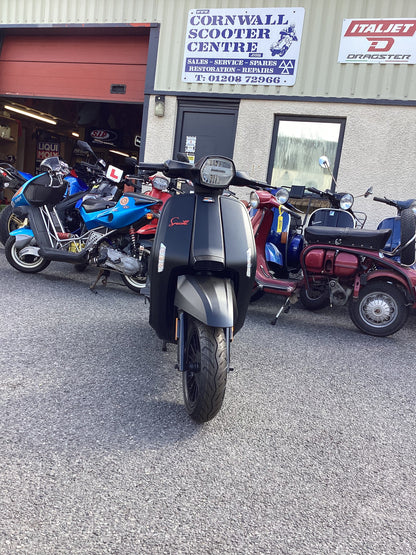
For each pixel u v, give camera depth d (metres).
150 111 7.62
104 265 4.80
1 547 1.57
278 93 7.04
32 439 2.22
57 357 3.21
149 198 4.83
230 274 2.79
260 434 2.48
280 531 1.78
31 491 1.86
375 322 4.48
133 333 3.85
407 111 6.57
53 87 8.61
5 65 8.83
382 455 2.39
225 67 7.21
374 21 6.58
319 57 6.84
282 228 5.28
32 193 5.18
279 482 2.08
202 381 2.37
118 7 7.76
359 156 6.77
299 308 5.51
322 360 3.72
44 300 4.59
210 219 2.78
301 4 6.84
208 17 7.22
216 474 2.10
